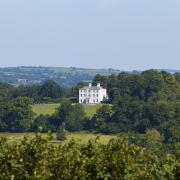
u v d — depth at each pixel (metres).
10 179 47.34
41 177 49.66
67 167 52.75
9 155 50.12
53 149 52.84
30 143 51.47
